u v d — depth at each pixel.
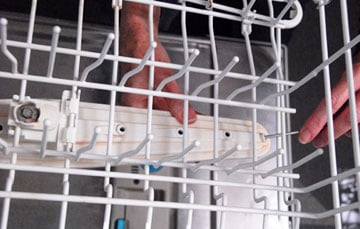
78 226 0.64
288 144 0.74
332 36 0.94
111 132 0.44
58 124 0.43
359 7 0.99
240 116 0.74
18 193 0.37
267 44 0.81
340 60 0.90
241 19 0.53
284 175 0.48
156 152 0.51
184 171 0.47
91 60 0.73
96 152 0.47
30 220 0.63
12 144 0.43
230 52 0.80
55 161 0.47
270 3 0.54
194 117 0.54
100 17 0.87
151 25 0.49
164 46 0.77
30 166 0.38
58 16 0.87
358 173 0.38
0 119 0.44
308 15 0.95
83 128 0.48
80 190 0.65
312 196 0.80
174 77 0.43
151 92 0.45
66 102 0.44
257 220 0.70
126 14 0.68
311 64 0.90
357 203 0.37
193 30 0.84
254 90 0.54
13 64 0.39
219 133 0.54
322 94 0.87
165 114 0.53
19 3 0.86
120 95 0.69
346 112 0.61
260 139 0.56
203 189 0.68
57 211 0.65
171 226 0.66
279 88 0.59
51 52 0.37
